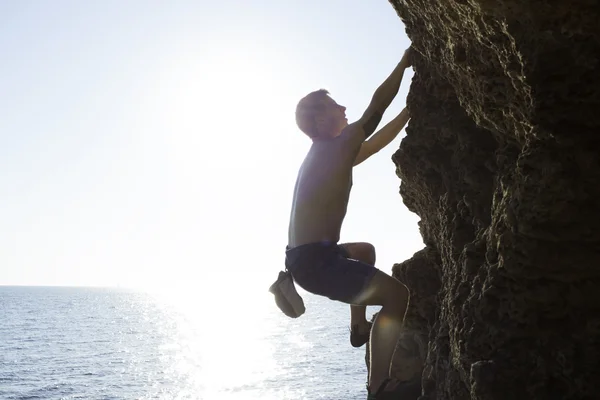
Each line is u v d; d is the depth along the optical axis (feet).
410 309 14.56
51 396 153.69
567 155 8.54
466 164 11.84
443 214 12.62
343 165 11.80
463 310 10.03
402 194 15.30
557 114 8.58
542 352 8.85
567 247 8.63
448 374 10.74
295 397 144.87
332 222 11.61
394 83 12.80
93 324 455.63
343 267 11.31
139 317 564.71
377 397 11.50
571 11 8.17
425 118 13.07
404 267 15.07
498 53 9.31
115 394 157.38
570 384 8.58
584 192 8.45
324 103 12.55
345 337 350.02
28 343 304.71
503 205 9.46
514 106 9.55
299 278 11.55
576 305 8.73
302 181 12.01
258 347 293.23
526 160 8.82
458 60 10.43
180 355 256.11
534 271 8.85
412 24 12.14
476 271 10.72
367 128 12.31
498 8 8.67
